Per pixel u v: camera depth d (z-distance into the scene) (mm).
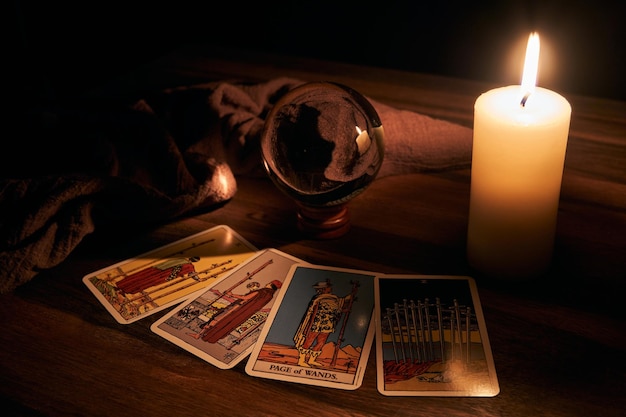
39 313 453
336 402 375
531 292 454
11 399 385
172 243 521
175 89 668
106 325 440
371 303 448
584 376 385
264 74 792
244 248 513
